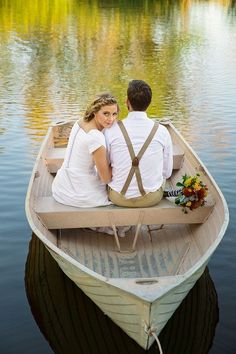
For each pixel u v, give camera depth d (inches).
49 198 170.2
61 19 993.5
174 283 116.8
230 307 150.3
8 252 180.1
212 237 152.3
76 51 665.0
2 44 701.3
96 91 450.3
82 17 1030.4
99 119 155.4
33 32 818.2
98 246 165.2
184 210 160.1
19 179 243.3
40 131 322.3
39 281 163.6
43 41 735.1
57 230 172.9
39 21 953.5
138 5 1315.2
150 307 111.3
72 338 137.3
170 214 161.3
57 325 143.0
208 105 399.2
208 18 1103.0
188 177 159.9
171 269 153.5
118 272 152.3
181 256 159.3
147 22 994.1
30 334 139.4
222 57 645.3
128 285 116.0
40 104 397.7
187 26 955.3
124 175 154.9
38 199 169.6
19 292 157.8
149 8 1259.8
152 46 721.0
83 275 127.3
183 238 168.4
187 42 765.3
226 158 272.1
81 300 153.3
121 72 542.0
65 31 836.6
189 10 1254.9
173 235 170.7
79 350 132.9
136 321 121.6
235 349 133.3
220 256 176.9
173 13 1175.0
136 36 808.9
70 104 398.6
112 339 137.0
